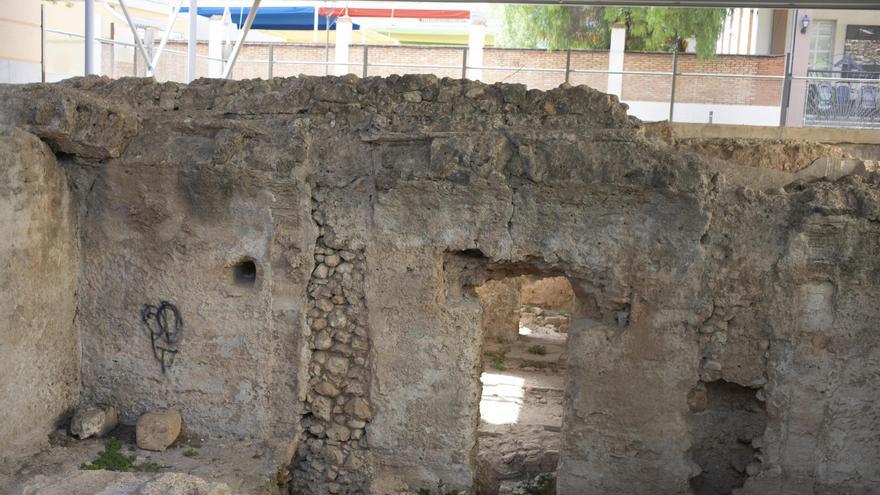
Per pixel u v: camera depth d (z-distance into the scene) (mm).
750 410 6594
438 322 6734
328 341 6949
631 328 6492
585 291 6641
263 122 6922
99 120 6723
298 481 7191
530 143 6406
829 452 6371
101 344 7422
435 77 6746
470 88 6676
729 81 14766
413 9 20953
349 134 6762
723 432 6668
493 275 7047
